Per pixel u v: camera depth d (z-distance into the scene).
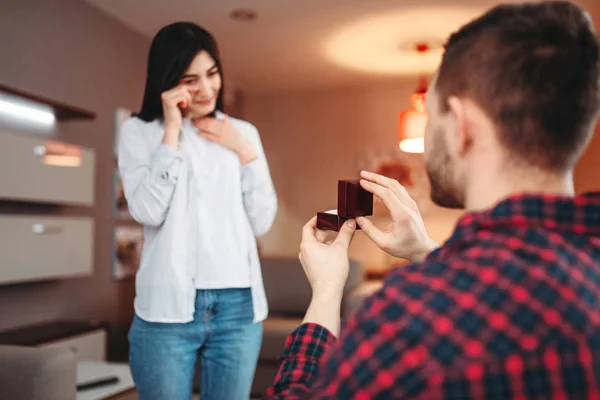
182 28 1.53
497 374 0.47
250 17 3.89
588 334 0.48
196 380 3.29
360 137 5.70
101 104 3.79
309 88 5.80
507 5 0.61
